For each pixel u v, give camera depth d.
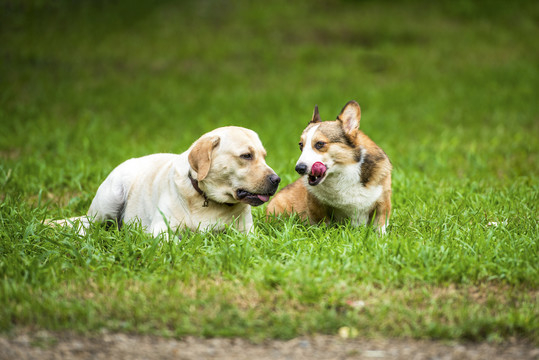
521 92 21.09
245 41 28.45
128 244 6.80
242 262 6.46
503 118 17.72
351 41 29.00
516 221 7.94
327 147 7.47
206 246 6.87
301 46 27.92
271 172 6.98
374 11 32.88
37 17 29.70
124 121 17.20
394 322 5.38
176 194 7.21
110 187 7.79
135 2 32.59
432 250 6.58
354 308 5.61
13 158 12.55
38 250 6.91
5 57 24.25
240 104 19.84
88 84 21.81
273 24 30.61
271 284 6.02
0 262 6.38
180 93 21.23
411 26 30.78
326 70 24.77
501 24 31.50
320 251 6.84
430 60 26.12
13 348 4.97
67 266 6.39
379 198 7.67
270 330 5.25
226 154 6.95
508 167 11.88
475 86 22.25
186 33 29.52
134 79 22.97
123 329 5.29
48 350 4.96
